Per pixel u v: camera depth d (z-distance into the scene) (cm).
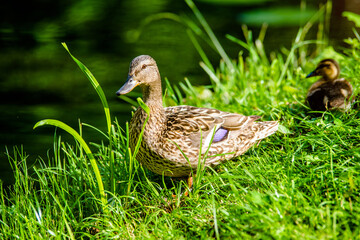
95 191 668
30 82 1296
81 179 691
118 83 1268
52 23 1825
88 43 1590
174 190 718
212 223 568
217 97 1034
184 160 682
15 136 1007
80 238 612
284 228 491
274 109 835
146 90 684
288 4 1984
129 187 646
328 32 1514
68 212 668
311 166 630
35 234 604
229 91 1048
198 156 686
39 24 1808
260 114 852
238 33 1655
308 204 531
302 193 557
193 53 1480
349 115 732
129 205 654
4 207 664
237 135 712
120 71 1341
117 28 1750
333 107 761
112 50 1512
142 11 1986
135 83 673
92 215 627
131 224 609
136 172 711
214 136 698
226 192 629
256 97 938
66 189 706
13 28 1750
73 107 1159
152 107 677
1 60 1448
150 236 561
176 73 1315
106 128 1043
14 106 1161
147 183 689
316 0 1983
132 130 692
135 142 691
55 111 1132
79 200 658
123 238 584
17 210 630
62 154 930
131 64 682
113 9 2028
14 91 1251
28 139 996
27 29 1739
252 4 2053
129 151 637
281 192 571
